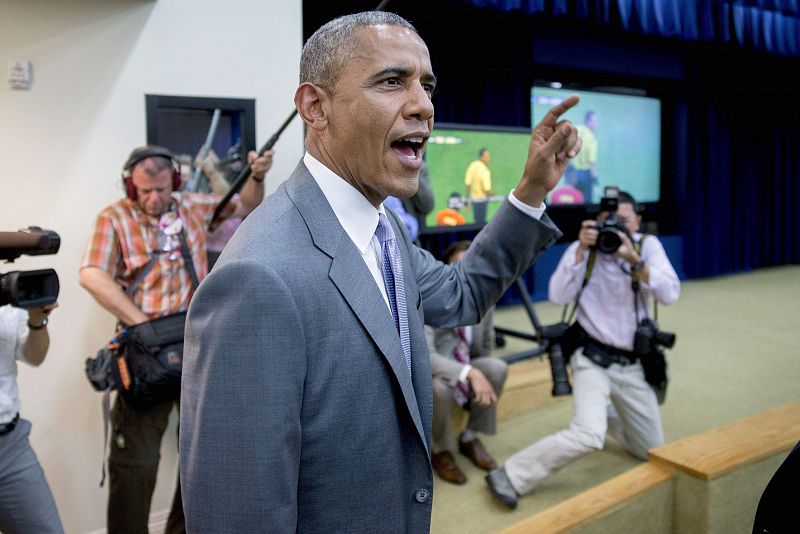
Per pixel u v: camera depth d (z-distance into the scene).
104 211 1.98
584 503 1.68
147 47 2.18
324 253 0.79
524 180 0.99
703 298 6.12
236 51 2.32
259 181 2.15
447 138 3.88
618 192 2.43
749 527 1.84
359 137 0.78
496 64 5.28
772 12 5.83
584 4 4.66
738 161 7.40
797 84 7.55
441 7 4.67
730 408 3.33
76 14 2.08
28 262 2.09
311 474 0.77
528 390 3.33
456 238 5.34
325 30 0.81
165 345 1.84
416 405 0.83
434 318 1.04
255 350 0.72
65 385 2.17
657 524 1.79
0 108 2.02
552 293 2.56
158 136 2.21
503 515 2.39
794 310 5.58
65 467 2.20
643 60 6.16
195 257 2.10
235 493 0.72
